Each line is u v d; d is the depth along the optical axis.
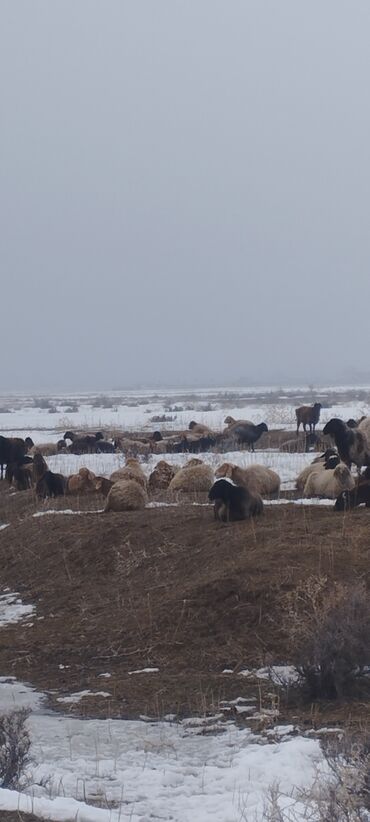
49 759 10.21
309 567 14.77
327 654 11.55
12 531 21.67
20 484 28.73
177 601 14.91
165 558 17.20
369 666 11.88
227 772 9.44
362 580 14.20
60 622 15.88
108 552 18.17
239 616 14.14
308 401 89.50
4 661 14.40
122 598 16.12
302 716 11.01
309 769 9.07
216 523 18.20
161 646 14.00
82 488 24.81
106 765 9.94
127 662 13.80
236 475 21.98
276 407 63.38
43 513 22.19
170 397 129.88
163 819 8.45
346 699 11.45
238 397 116.31
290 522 17.36
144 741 10.62
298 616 13.52
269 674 12.09
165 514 19.56
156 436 41.62
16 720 10.25
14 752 9.11
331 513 18.16
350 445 22.17
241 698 11.88
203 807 8.63
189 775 9.56
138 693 12.41
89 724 11.36
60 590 17.42
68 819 7.77
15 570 19.31
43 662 14.23
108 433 47.78
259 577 14.74
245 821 7.89
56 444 41.78
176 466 26.62
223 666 13.16
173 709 11.74
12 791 8.35
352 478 20.83
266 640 13.53
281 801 8.05
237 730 10.79
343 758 8.20
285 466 28.62
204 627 14.20
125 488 21.12
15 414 89.62
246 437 37.34
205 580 15.26
